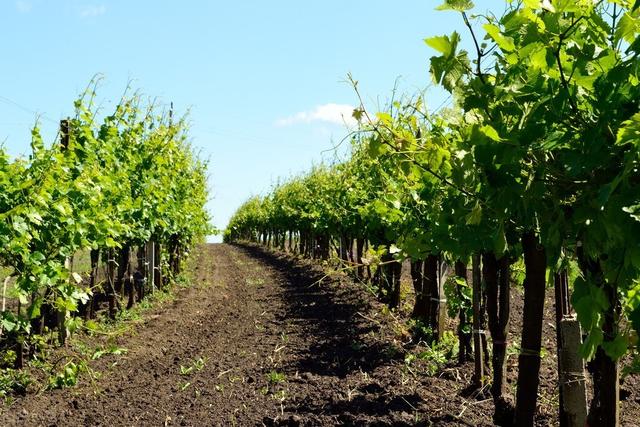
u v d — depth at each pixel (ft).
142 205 37.91
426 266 29.09
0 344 26.37
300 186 79.56
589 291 8.16
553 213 8.70
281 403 20.74
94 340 30.40
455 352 25.08
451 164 9.88
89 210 24.58
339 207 44.93
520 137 7.95
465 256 12.17
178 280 62.39
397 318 32.81
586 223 8.25
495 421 15.92
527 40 7.63
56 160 22.30
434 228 12.57
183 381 24.59
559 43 7.46
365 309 37.93
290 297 49.88
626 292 8.96
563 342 13.24
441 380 22.30
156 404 21.56
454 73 8.63
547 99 7.72
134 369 26.58
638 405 18.76
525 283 10.87
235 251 132.26
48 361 25.45
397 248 15.66
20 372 23.16
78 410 20.95
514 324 31.12
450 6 8.14
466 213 10.49
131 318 37.52
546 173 8.46
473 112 9.37
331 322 36.11
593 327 7.84
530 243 10.55
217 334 36.01
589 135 7.29
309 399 20.94
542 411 18.08
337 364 26.13
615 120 7.29
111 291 36.17
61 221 22.61
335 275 55.21
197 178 65.77
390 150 10.50
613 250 7.78
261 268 83.46
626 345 8.29
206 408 20.85
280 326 37.24
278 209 94.68
